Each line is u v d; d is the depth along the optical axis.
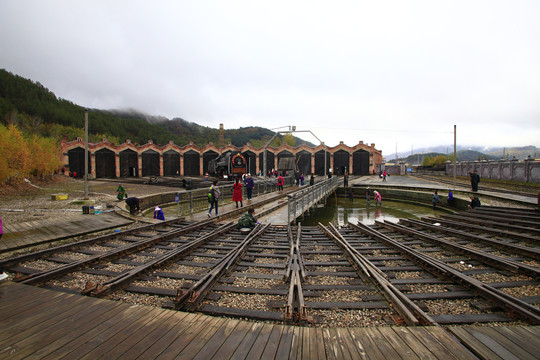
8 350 2.88
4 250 7.59
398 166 75.88
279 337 3.16
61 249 7.34
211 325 3.40
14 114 69.00
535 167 29.86
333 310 4.25
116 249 6.99
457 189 25.81
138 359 2.77
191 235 9.54
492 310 4.25
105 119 154.25
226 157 43.16
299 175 32.91
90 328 3.32
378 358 2.79
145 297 4.65
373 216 20.53
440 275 5.59
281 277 5.59
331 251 7.58
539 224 10.12
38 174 35.94
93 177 50.31
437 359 2.77
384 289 4.61
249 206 16.28
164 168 63.66
